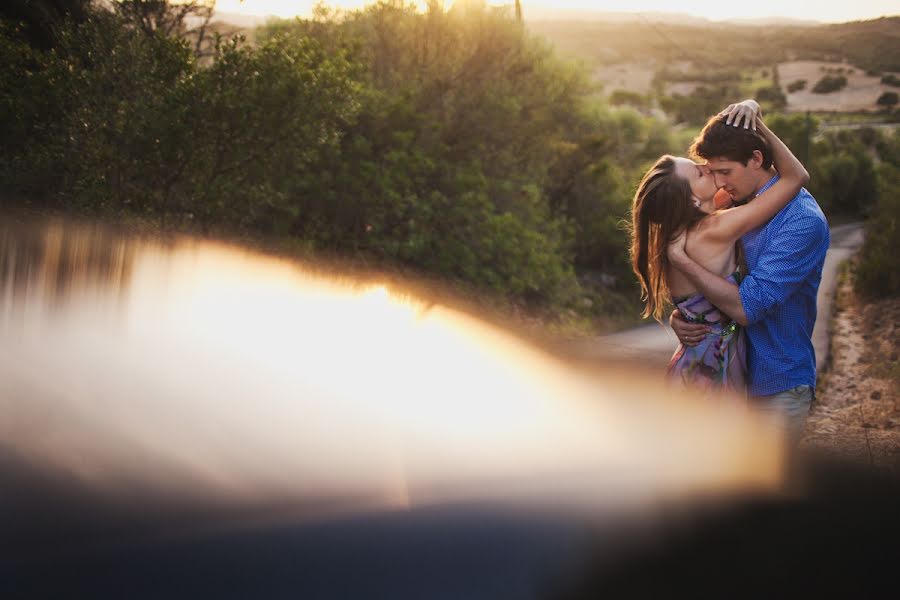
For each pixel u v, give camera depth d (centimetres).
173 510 143
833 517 194
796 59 16925
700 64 15162
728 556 179
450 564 157
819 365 1106
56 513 135
